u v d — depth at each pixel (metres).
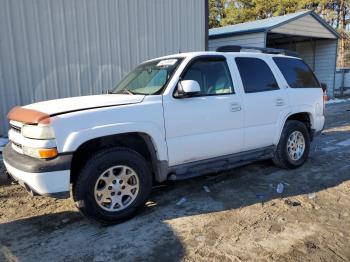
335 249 3.35
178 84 4.32
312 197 4.63
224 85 4.83
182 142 4.33
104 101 4.00
